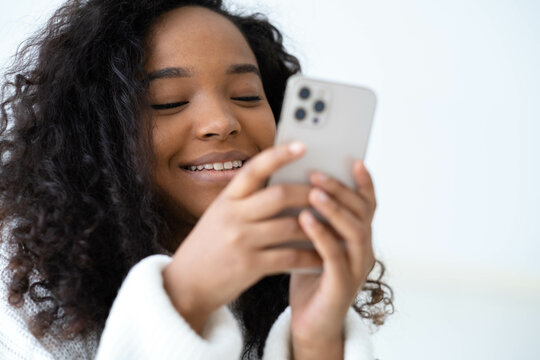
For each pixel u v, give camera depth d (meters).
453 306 3.12
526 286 3.63
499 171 3.83
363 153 0.67
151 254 0.98
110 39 1.04
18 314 0.91
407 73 3.71
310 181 0.66
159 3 1.02
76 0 1.14
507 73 3.71
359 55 3.61
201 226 0.66
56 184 0.99
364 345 0.81
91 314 0.91
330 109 0.66
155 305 0.66
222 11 1.23
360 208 0.63
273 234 0.62
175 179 0.98
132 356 0.67
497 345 2.58
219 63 0.97
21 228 0.98
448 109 3.78
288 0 2.40
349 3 3.47
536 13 3.62
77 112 1.05
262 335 1.05
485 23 3.65
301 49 2.06
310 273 0.74
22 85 1.13
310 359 0.78
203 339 0.68
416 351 2.50
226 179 0.97
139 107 0.97
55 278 0.94
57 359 0.88
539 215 3.80
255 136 1.01
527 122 3.76
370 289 1.21
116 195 0.99
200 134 0.94
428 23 3.61
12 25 1.59
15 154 1.05
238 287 0.66
